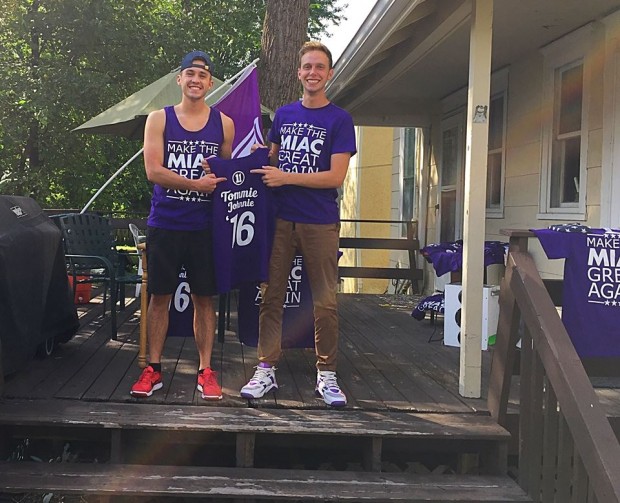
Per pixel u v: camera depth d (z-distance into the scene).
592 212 4.59
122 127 5.76
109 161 11.78
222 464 3.37
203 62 3.21
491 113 6.39
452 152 7.43
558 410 2.90
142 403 3.23
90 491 2.75
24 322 3.46
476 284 3.50
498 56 5.66
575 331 3.35
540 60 5.31
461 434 3.05
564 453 2.73
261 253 3.29
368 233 12.38
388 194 11.86
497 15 4.48
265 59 6.56
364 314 6.23
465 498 2.85
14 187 10.73
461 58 5.75
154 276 3.27
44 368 3.76
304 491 2.82
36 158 11.03
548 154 5.15
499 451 3.12
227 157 3.40
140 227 7.45
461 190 7.05
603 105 4.45
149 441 3.08
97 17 10.07
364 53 5.23
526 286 3.03
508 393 3.20
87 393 3.31
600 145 4.50
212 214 3.25
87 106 10.21
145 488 2.78
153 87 5.38
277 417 3.13
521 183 5.66
